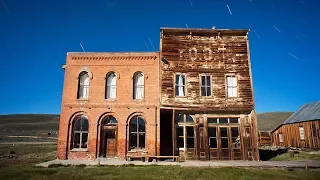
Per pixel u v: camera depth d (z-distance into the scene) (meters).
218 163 20.00
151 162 20.48
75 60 24.03
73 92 23.36
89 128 22.64
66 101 23.16
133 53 23.98
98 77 23.66
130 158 21.91
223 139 23.20
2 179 13.45
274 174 15.05
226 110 23.20
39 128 86.38
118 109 22.98
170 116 26.62
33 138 59.97
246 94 23.62
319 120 33.50
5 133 70.88
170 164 19.42
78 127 23.00
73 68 23.88
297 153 30.28
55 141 53.88
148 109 22.95
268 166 18.03
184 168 16.98
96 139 22.42
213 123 23.41
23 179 13.40
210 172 15.40
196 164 19.30
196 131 23.08
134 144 22.66
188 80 23.77
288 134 40.53
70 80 23.61
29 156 26.58
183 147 22.98
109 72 23.86
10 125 90.56
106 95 23.53
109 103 23.06
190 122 23.36
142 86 23.78
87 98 23.28
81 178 13.51
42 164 18.81
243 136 22.92
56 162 20.12
